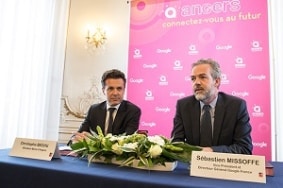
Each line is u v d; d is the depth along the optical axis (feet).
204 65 5.50
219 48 10.05
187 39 10.54
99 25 12.10
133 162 3.59
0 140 9.10
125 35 11.62
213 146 5.03
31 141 4.15
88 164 3.68
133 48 11.34
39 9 10.89
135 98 11.04
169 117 10.51
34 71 10.71
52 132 11.59
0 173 3.49
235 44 9.86
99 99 11.73
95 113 6.96
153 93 10.82
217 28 10.15
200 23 10.41
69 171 3.15
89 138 4.05
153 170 3.48
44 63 11.19
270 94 9.28
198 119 5.67
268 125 9.20
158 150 3.47
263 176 3.05
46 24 11.28
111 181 2.89
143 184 2.77
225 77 9.84
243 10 9.87
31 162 3.61
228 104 5.54
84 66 12.09
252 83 9.53
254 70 9.55
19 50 9.87
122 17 11.76
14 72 9.69
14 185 3.40
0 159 3.75
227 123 5.38
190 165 3.40
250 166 3.13
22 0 9.98
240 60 9.74
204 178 3.11
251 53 9.64
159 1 11.10
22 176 3.37
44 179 3.24
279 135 9.04
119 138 3.92
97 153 3.76
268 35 9.49
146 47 11.14
